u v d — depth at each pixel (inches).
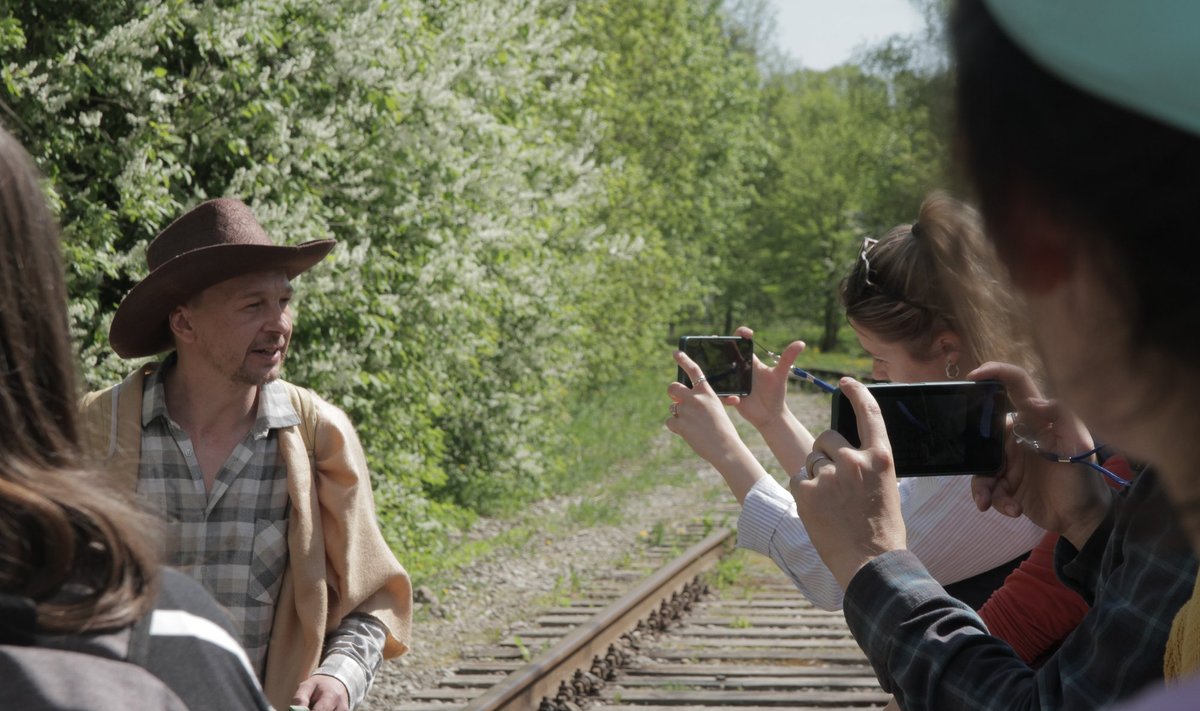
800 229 2144.4
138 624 37.8
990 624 80.5
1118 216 24.7
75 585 37.6
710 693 248.7
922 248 87.2
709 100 1147.3
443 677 263.3
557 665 246.8
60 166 269.4
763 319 2367.1
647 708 240.8
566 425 683.4
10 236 39.2
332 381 326.3
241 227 118.3
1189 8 21.5
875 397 67.4
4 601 35.3
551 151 474.0
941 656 52.5
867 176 1812.3
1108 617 45.8
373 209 344.2
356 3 325.4
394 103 325.1
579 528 454.6
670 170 1040.8
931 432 67.7
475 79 376.8
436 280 361.7
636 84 969.5
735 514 481.4
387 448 369.4
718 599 342.3
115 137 289.1
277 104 298.7
